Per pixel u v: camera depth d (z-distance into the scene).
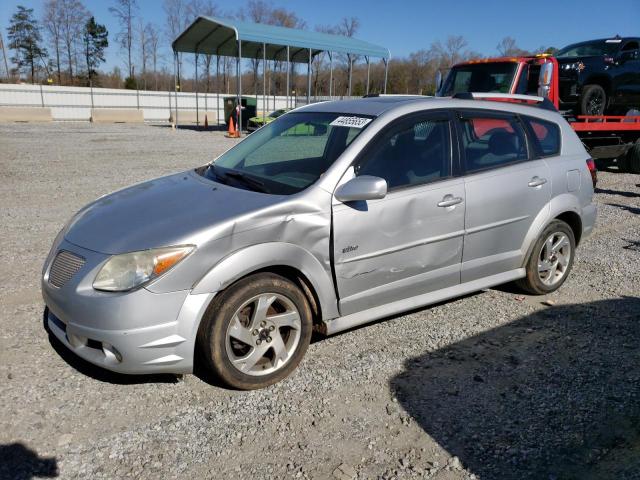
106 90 37.34
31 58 61.69
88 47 63.41
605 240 7.12
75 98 36.44
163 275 2.99
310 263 3.45
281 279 3.36
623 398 3.37
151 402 3.23
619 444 2.93
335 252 3.54
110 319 2.96
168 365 3.09
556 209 4.82
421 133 4.06
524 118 4.80
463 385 3.50
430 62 51.03
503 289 5.25
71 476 2.61
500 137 4.57
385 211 3.73
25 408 3.11
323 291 3.55
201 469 2.69
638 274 5.74
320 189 3.52
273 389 3.40
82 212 3.84
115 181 10.48
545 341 4.14
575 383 3.54
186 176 4.27
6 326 4.09
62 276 3.23
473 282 4.47
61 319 3.21
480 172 4.31
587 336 4.23
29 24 60.72
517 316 4.61
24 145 16.81
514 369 3.72
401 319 4.51
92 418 3.05
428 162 4.04
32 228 6.87
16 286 4.89
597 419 3.15
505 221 4.47
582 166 5.11
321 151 3.90
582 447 2.91
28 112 30.89
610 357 3.90
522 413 3.21
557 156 4.94
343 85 52.56
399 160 3.90
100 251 3.14
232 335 3.22
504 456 2.83
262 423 3.06
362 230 3.63
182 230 3.12
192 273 3.05
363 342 4.07
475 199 4.22
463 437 2.98
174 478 2.62
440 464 2.77
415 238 3.92
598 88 10.80
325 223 3.48
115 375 3.50
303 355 3.57
